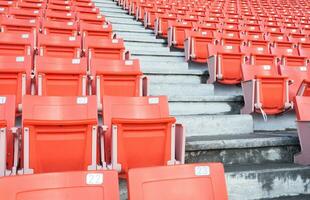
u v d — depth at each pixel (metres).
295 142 3.32
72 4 9.18
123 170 2.50
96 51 4.85
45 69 3.93
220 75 5.03
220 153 3.12
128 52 5.29
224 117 3.72
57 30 5.84
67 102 2.92
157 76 5.01
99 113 3.59
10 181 1.42
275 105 4.11
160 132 2.55
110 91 3.73
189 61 6.20
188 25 7.39
